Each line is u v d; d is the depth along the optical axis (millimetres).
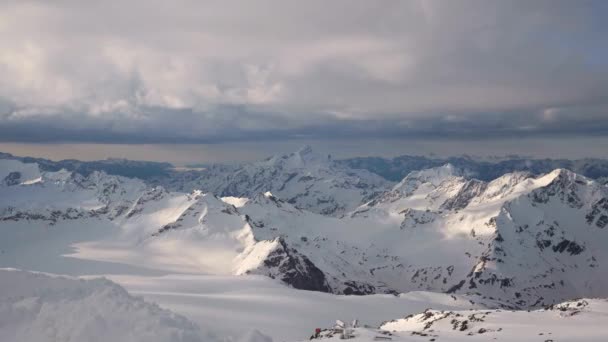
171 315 24938
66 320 23484
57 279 31219
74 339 21766
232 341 22844
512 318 87125
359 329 62062
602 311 94188
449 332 71375
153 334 21250
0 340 23109
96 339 21594
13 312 25438
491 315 93625
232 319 131000
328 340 55250
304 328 138500
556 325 74500
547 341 56688
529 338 59500
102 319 22875
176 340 21094
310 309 174750
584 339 57625
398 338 57094
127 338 21344
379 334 58875
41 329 23375
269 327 130375
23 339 22938
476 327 78812
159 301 146625
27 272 31906
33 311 25906
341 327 65812
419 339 57781
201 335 22578
